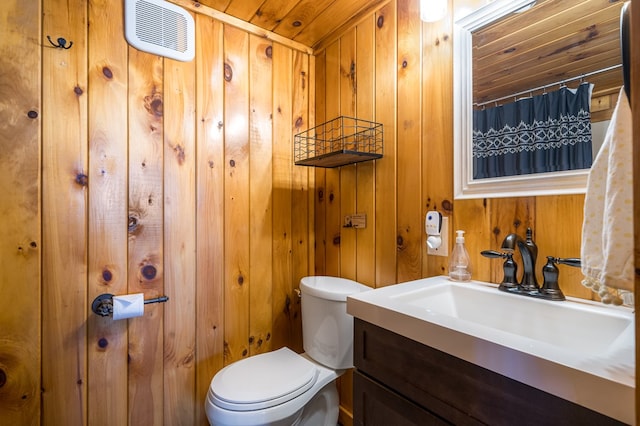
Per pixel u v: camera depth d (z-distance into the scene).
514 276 0.97
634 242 0.44
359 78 1.59
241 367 1.35
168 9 1.41
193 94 1.48
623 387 0.46
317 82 1.89
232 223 1.59
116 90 1.29
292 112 1.83
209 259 1.52
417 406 0.75
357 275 1.59
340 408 1.65
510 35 1.04
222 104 1.56
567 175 0.90
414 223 1.31
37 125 1.15
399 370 0.79
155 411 1.36
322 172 1.84
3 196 1.09
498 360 0.59
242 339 1.62
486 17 1.09
